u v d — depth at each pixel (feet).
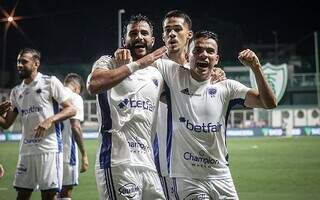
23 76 24.81
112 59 17.58
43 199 24.95
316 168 54.90
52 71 164.66
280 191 39.52
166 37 20.10
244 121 136.67
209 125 18.52
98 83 16.46
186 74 18.92
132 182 17.29
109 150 17.43
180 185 18.61
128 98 17.58
